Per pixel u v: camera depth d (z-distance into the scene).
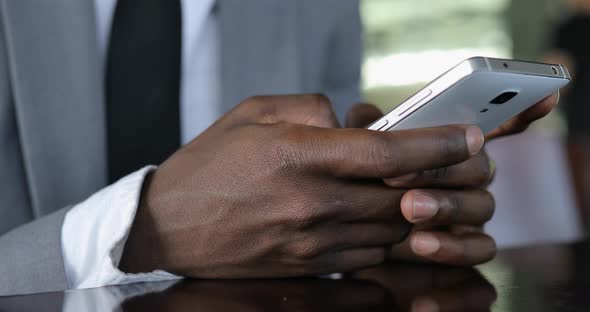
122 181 0.66
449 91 0.61
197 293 0.61
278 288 0.63
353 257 0.67
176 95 0.86
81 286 0.64
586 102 3.03
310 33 1.06
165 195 0.65
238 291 0.62
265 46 0.97
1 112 0.84
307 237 0.64
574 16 3.10
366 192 0.63
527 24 5.66
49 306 0.57
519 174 1.45
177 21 0.85
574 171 1.87
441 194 0.67
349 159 0.60
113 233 0.65
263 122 0.68
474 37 5.80
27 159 0.83
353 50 1.15
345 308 0.57
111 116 0.85
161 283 0.65
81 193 0.85
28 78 0.83
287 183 0.62
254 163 0.62
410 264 0.77
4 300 0.59
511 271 0.72
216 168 0.64
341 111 1.15
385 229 0.66
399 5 5.77
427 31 5.81
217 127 0.68
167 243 0.66
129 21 0.84
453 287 0.64
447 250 0.71
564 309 0.57
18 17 0.83
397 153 0.60
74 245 0.66
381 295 0.61
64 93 0.84
